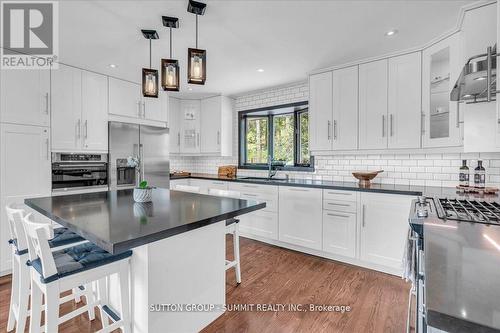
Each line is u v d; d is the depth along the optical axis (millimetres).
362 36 2389
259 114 4605
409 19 2094
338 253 2889
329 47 2627
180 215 1525
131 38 2416
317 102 3314
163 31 2283
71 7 1914
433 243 874
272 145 4477
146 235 1152
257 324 1844
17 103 2656
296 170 4008
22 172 2688
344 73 3084
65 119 3059
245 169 4652
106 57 2881
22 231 1584
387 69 2791
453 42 2213
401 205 2475
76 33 2316
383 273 2633
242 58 2910
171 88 1824
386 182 3137
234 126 4820
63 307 2045
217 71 3346
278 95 4207
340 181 3441
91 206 1796
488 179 2492
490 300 495
